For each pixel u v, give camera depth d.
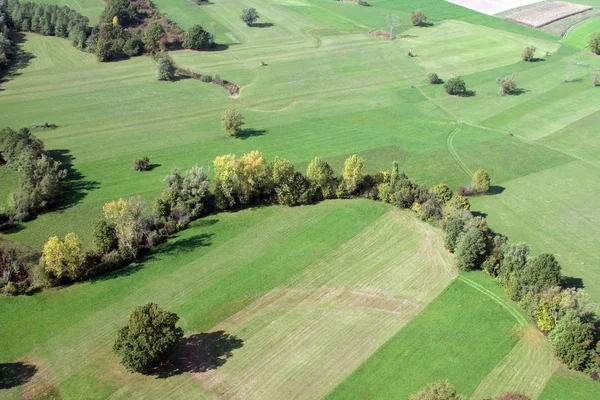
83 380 68.31
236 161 100.12
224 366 70.25
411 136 134.25
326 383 67.75
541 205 106.44
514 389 67.00
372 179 106.12
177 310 79.06
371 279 85.12
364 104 151.88
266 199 104.56
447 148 128.25
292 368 69.88
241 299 81.25
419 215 98.94
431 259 89.19
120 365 70.31
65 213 101.00
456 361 70.75
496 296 81.25
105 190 108.38
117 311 78.94
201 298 81.38
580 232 98.50
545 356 71.50
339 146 127.88
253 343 73.62
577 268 89.00
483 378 68.38
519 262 81.62
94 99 149.25
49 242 81.06
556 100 154.50
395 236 94.81
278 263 88.62
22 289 82.25
